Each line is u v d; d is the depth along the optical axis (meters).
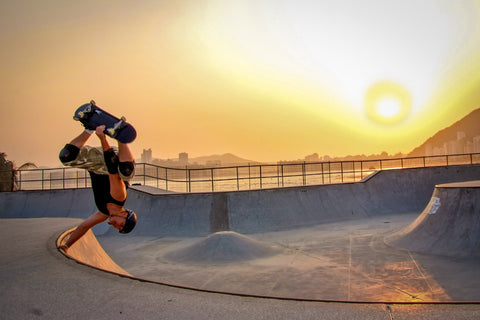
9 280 3.99
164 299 3.39
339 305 3.21
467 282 8.29
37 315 3.05
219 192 18.42
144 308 3.17
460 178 23.48
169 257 12.49
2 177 31.70
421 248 11.59
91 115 3.76
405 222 17.50
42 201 20.86
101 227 17.72
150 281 3.94
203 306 3.21
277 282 9.18
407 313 2.99
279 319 2.91
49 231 7.11
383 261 10.66
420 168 23.75
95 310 3.14
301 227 17.66
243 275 9.95
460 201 11.75
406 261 10.48
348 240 14.01
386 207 21.20
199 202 18.09
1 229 7.49
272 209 18.48
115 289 3.68
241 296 3.46
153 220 17.67
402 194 22.22
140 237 16.44
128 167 3.86
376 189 22.03
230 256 11.78
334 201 20.31
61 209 20.17
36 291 3.62
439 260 10.27
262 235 16.28
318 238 14.79
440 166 23.98
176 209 17.92
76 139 3.88
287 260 11.45
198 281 9.59
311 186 20.47
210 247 12.26
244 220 17.67
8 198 21.34
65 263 4.67
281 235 16.00
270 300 3.35
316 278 9.35
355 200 20.94
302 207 19.20
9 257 5.02
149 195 18.80
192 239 15.56
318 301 3.30
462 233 11.07
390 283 8.66
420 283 8.50
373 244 13.04
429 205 13.22
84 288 3.71
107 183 4.27
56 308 3.19
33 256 5.06
